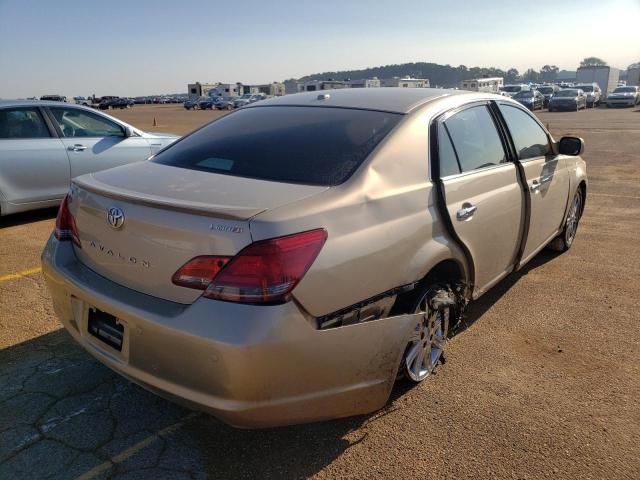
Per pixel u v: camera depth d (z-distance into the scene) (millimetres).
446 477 2418
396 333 2510
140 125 29344
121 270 2426
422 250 2750
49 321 3826
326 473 2436
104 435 2652
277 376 2117
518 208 3801
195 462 2490
